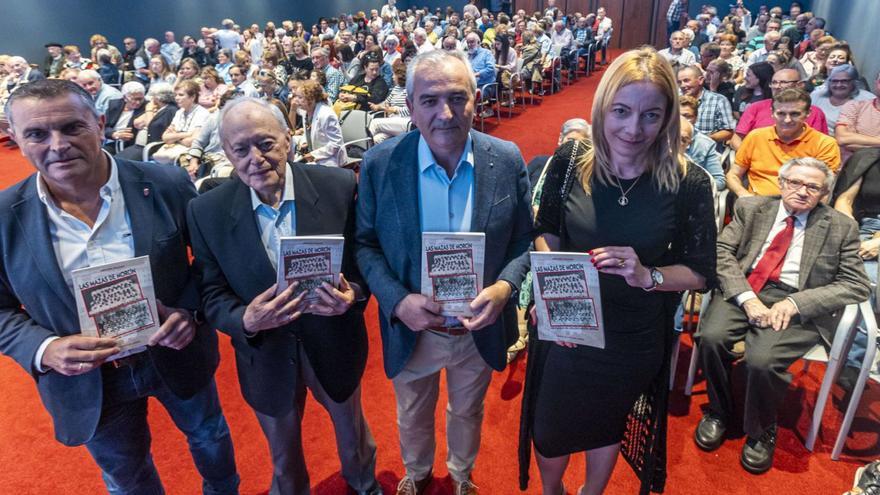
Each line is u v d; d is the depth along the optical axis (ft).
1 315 4.56
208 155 15.64
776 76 13.37
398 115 20.04
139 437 5.43
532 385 5.55
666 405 5.16
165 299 4.78
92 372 4.72
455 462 6.45
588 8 54.44
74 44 36.45
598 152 4.44
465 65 4.45
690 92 14.06
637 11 52.60
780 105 10.37
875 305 7.66
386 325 5.49
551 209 5.02
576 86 34.60
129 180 4.61
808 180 7.16
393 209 4.92
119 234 4.55
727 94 17.30
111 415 5.08
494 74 25.41
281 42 38.04
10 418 8.51
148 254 4.62
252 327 4.57
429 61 4.33
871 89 22.98
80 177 4.15
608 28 41.24
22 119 3.85
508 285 4.86
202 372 5.38
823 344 7.32
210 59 37.52
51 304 4.38
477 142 4.92
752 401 7.11
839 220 7.30
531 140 23.45
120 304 4.30
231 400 8.82
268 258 4.88
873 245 8.91
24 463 7.59
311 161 15.24
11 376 9.59
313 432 7.97
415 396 5.90
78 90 4.06
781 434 7.74
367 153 5.09
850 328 6.81
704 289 4.68
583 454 7.48
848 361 7.72
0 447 7.89
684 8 42.86
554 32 35.81
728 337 7.42
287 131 4.82
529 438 5.80
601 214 4.66
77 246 4.40
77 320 4.48
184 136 16.05
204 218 4.78
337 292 4.55
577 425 5.33
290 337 5.14
